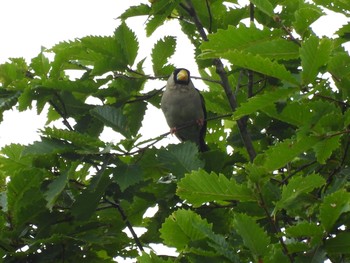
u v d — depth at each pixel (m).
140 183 8.95
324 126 6.30
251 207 6.58
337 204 5.45
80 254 9.24
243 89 10.80
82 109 10.16
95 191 8.53
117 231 9.46
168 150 8.66
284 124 10.18
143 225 9.90
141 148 8.61
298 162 8.93
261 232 5.42
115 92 10.28
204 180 5.61
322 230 5.55
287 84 6.40
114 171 8.41
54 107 10.17
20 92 10.07
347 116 6.26
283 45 6.28
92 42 10.13
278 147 6.01
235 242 6.37
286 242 6.20
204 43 6.20
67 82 9.92
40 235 8.82
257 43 6.25
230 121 11.37
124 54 10.23
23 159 9.01
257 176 5.72
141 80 10.46
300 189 5.86
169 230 5.68
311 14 6.66
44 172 8.59
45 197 8.20
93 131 10.15
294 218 7.74
